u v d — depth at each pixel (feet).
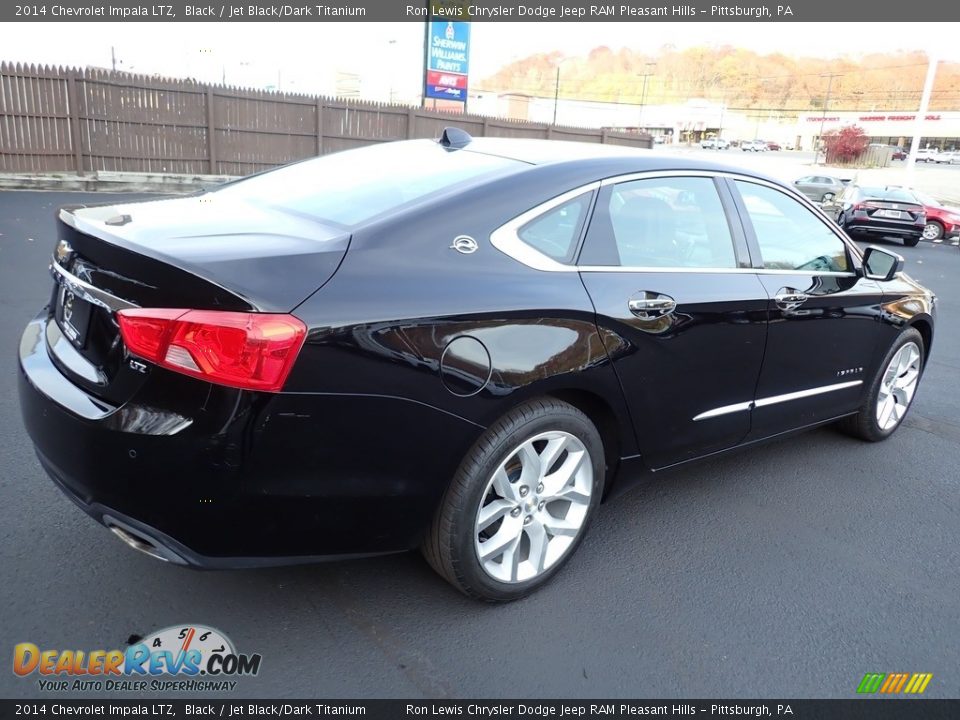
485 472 7.98
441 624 8.43
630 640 8.45
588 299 8.59
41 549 9.12
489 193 8.45
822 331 12.00
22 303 19.56
